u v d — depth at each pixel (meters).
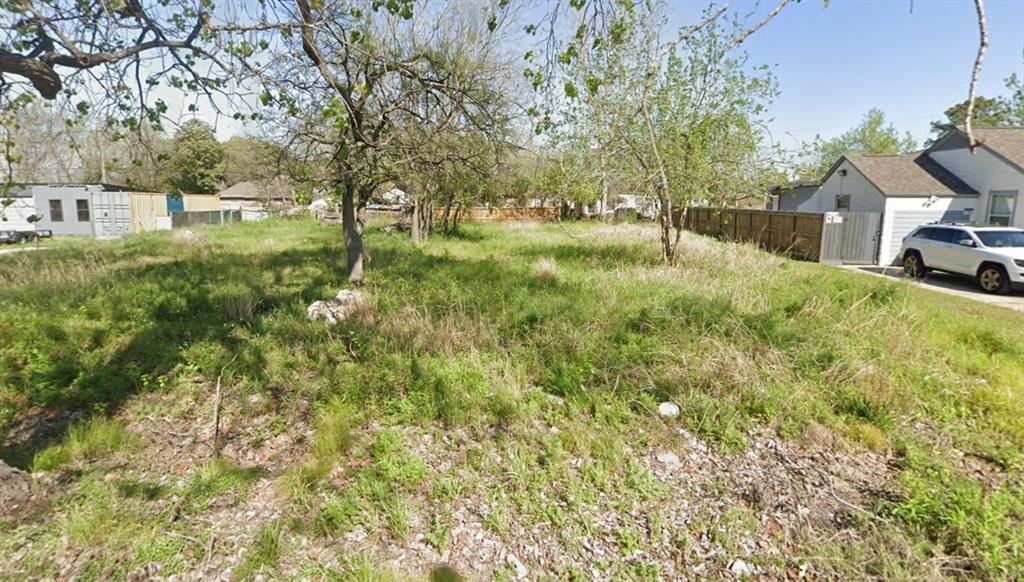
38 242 17.05
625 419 3.74
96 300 6.72
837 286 8.07
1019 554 2.28
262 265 10.46
